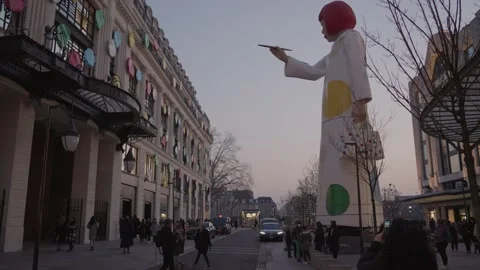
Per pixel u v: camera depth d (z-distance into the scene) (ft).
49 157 87.35
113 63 96.27
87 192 81.56
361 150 66.28
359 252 66.69
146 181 124.26
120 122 83.20
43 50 51.08
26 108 60.95
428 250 9.05
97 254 61.16
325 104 78.95
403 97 25.09
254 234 169.37
